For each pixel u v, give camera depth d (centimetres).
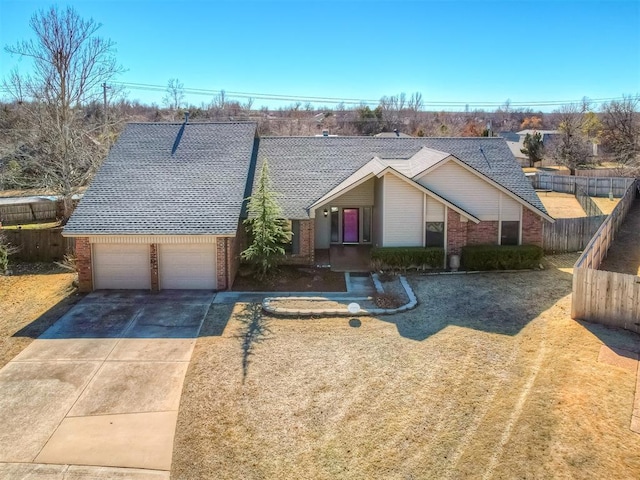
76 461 898
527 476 803
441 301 1709
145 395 1121
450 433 939
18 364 1280
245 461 888
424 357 1272
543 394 1039
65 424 1013
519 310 1589
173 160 2267
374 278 1992
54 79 3294
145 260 1891
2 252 2194
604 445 852
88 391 1142
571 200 3947
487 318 1531
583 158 5794
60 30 3303
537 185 4794
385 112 9169
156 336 1451
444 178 2172
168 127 2522
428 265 2108
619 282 1323
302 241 2175
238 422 1006
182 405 1078
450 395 1077
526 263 2116
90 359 1306
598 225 2492
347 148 2655
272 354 1316
